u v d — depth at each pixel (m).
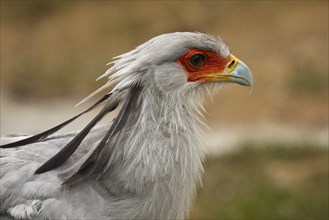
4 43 24.00
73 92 20.73
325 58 19.25
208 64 7.56
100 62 21.88
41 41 23.70
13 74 22.20
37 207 6.96
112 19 23.73
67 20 24.38
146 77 7.13
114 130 7.03
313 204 12.48
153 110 7.17
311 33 20.47
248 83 7.71
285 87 18.31
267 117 17.17
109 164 7.08
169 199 7.18
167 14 23.23
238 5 22.61
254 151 14.84
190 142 7.31
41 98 20.69
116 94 7.16
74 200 6.96
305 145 14.90
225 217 12.35
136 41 22.61
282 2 22.22
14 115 19.48
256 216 12.27
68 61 22.33
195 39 7.40
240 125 16.97
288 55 19.75
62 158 7.09
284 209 12.40
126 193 7.07
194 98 7.56
